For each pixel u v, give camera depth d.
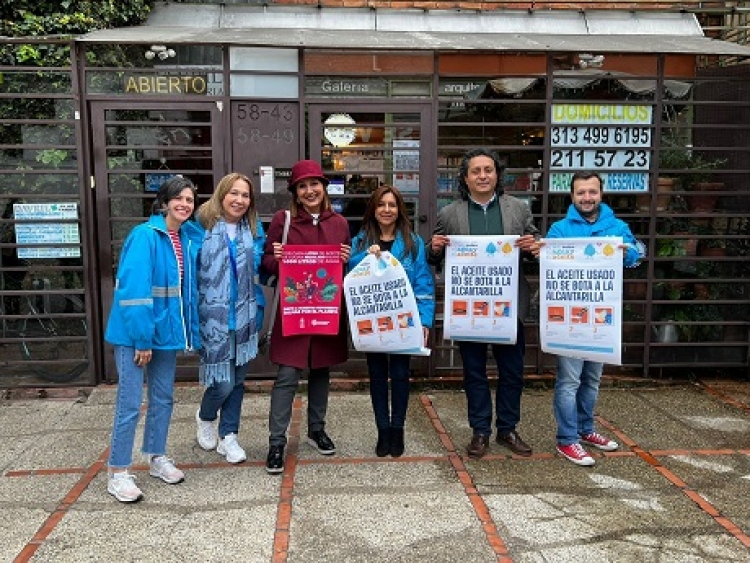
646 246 5.66
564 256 3.97
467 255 4.02
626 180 5.62
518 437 4.24
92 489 3.71
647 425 4.75
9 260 5.24
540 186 5.59
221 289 3.79
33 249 5.24
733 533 3.28
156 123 5.22
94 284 5.33
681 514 3.46
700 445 4.40
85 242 5.25
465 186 4.16
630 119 5.56
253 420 4.79
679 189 5.70
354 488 3.73
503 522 3.36
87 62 5.16
